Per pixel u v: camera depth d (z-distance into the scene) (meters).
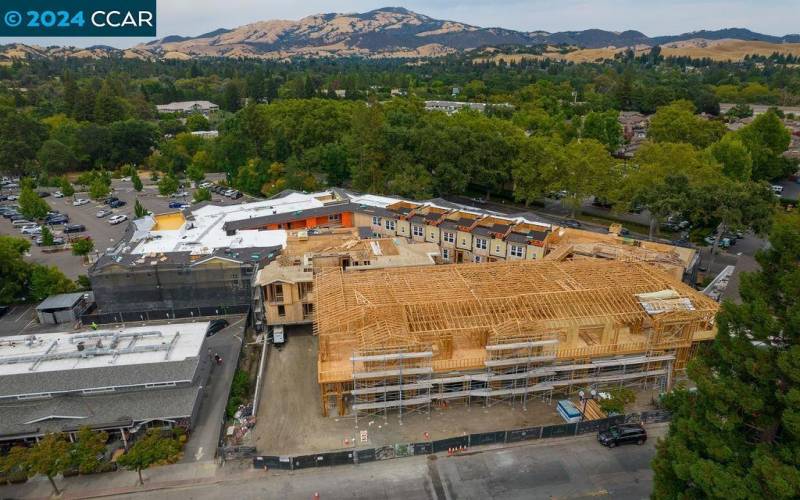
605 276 70.62
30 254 112.31
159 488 50.50
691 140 161.38
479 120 156.25
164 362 60.84
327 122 175.25
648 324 67.06
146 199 161.00
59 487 50.81
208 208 113.75
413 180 130.75
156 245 90.00
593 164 118.38
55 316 81.88
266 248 88.38
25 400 57.06
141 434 56.47
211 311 84.00
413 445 53.91
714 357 42.03
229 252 86.44
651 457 53.69
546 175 123.00
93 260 108.19
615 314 61.81
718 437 38.53
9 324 82.69
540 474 51.56
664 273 74.50
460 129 138.88
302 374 68.25
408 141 143.25
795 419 33.31
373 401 59.72
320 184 157.12
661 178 108.69
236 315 84.19
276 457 51.94
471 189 154.88
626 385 64.88
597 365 60.41
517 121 196.38
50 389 57.09
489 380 58.41
